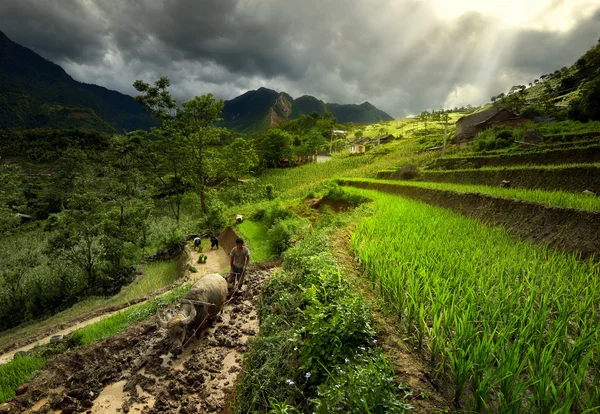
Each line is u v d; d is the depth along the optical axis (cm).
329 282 543
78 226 1878
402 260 636
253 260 1445
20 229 3616
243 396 423
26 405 571
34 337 1091
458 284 514
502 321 406
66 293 1783
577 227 908
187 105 3869
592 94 3338
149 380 590
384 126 13025
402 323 459
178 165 4253
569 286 541
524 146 2814
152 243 2392
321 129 10681
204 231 2548
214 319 772
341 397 282
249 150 5019
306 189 3831
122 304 1288
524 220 1118
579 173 1566
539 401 273
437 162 3388
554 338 334
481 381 301
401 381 335
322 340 399
